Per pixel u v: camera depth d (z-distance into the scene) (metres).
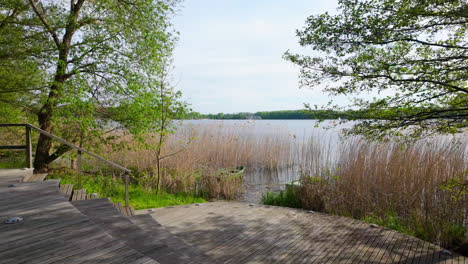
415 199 6.46
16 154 10.82
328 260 4.00
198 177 10.12
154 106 8.86
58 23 8.62
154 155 10.86
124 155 11.63
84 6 9.56
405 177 6.99
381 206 6.74
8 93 8.91
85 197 5.08
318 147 8.91
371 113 4.80
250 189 10.20
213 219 5.81
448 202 6.11
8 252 2.35
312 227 5.40
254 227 5.33
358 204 6.92
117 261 2.25
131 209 5.39
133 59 9.32
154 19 9.38
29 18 8.30
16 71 8.21
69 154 10.52
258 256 4.05
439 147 7.38
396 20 4.27
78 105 8.59
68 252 2.38
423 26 4.30
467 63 4.46
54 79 8.95
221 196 9.12
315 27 4.96
